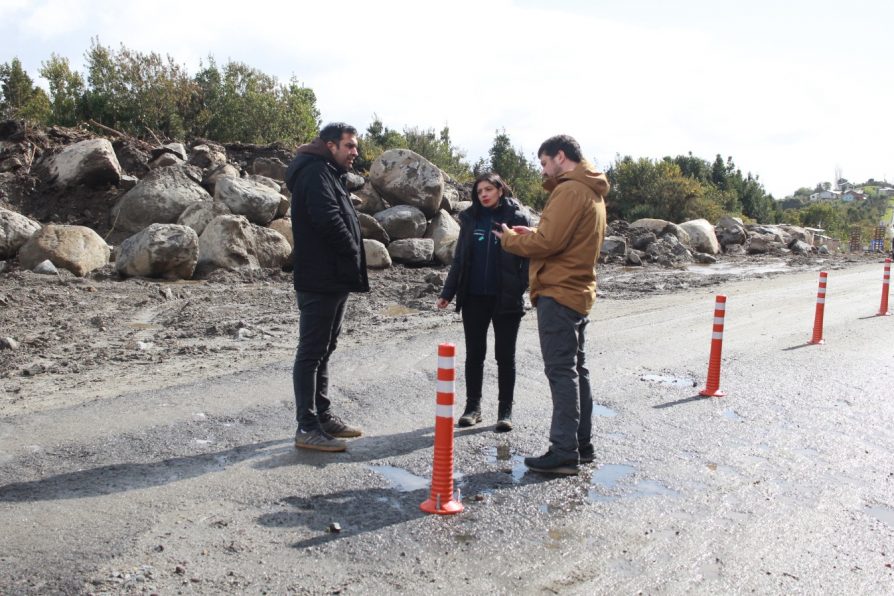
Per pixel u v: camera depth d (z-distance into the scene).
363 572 3.71
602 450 5.75
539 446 5.79
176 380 7.54
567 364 5.11
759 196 69.00
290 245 17.03
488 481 5.02
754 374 8.43
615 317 12.27
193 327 10.67
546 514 4.48
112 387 7.25
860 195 187.12
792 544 4.18
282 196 18.39
